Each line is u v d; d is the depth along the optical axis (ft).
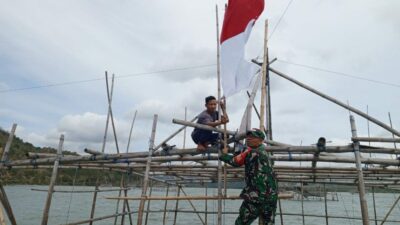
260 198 15.12
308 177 41.32
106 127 32.40
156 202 142.20
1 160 30.71
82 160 26.89
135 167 34.86
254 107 25.40
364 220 17.85
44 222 25.23
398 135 22.35
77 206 128.26
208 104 21.99
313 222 89.92
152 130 24.07
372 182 42.04
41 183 168.25
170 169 35.58
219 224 18.28
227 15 23.08
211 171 35.37
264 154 15.89
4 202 30.14
